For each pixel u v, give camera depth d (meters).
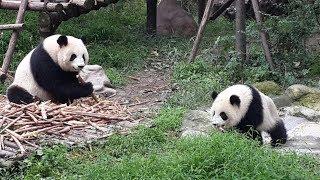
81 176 6.11
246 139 6.69
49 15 11.73
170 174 5.70
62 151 6.77
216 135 6.60
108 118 8.09
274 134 7.62
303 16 10.67
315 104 9.55
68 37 8.68
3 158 6.63
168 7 15.40
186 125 8.20
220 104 7.44
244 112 7.37
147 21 14.98
